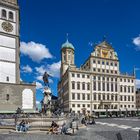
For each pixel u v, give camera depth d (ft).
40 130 141.08
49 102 197.77
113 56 507.30
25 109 281.74
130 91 515.09
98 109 465.88
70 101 451.94
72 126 132.05
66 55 577.84
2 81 274.57
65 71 533.96
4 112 264.72
